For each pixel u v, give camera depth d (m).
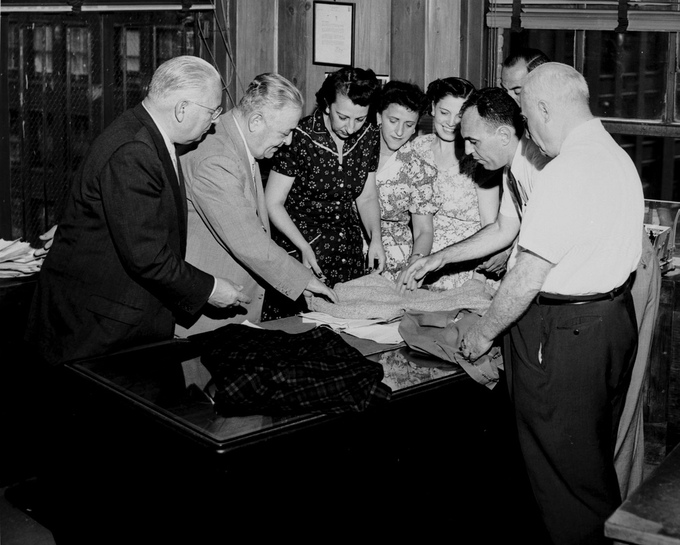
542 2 3.91
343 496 2.20
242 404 2.12
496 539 2.72
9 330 3.08
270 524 2.03
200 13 4.37
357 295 2.98
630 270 2.42
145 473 2.14
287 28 4.28
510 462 2.74
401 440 2.32
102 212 2.63
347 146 3.37
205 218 2.91
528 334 2.44
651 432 3.56
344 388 2.15
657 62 3.85
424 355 2.59
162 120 2.63
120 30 4.53
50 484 2.70
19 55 4.75
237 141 2.88
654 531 1.65
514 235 2.99
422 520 2.45
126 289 2.68
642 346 2.93
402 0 4.13
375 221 3.53
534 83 2.43
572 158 2.32
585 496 2.46
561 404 2.42
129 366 2.43
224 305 2.73
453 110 3.31
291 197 3.45
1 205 4.93
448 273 3.55
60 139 4.78
